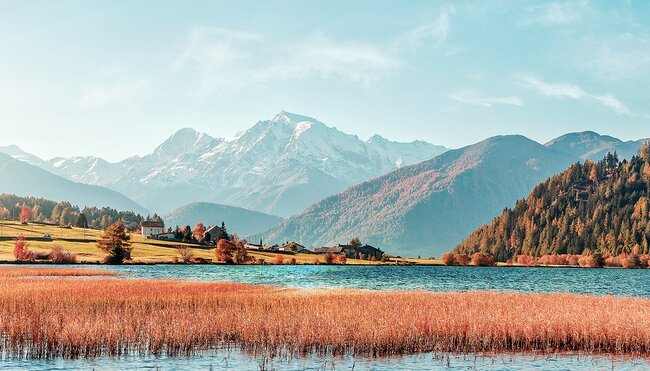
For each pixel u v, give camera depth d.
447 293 74.69
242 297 66.81
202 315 49.38
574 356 43.06
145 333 44.16
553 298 67.69
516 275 172.38
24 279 90.00
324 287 98.56
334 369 38.66
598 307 57.69
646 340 44.50
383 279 135.50
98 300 61.84
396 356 42.34
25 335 43.12
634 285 128.62
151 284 82.50
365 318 48.72
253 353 42.41
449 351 44.09
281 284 107.06
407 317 48.97
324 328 44.41
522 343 45.72
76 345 41.34
